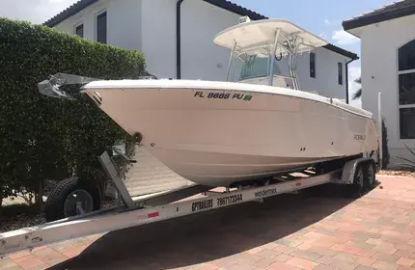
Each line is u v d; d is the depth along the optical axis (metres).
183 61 11.70
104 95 4.57
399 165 13.56
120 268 4.53
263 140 5.79
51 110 6.73
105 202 6.23
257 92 5.39
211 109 5.06
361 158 8.67
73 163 7.09
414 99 13.85
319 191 8.64
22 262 4.74
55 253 5.04
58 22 14.06
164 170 8.33
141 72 8.12
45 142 6.69
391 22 14.30
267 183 6.87
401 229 5.91
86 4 12.28
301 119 6.35
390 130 14.32
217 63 12.77
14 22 6.21
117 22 11.55
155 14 11.04
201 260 4.74
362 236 5.59
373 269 4.43
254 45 7.46
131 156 7.11
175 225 6.30
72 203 5.25
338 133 7.55
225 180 6.20
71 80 4.90
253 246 5.21
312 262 4.63
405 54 14.13
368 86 14.86
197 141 5.21
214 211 7.16
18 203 7.23
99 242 5.46
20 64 6.26
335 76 18.72
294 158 6.48
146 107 4.71
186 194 6.04
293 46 7.43
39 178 6.71
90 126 7.29
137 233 5.88
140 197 5.91
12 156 6.29
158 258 4.83
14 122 6.24
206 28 12.39
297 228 6.01
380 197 8.21
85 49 7.16
